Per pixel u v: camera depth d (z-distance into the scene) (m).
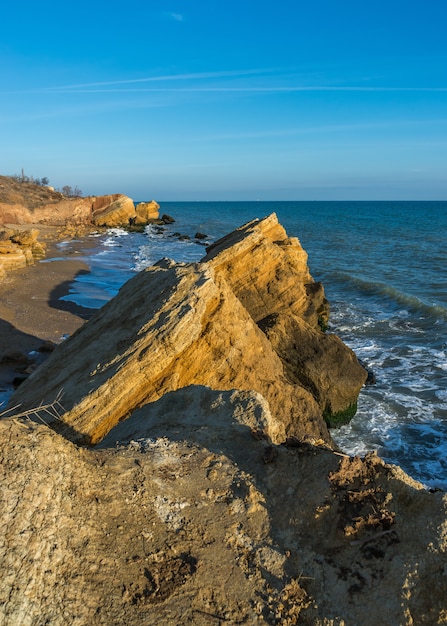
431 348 21.81
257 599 4.14
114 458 5.55
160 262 13.91
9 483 4.24
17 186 89.69
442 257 49.03
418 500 4.50
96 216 85.56
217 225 96.75
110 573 4.12
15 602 3.53
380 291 32.75
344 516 4.66
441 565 3.88
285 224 98.06
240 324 11.73
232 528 4.82
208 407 6.98
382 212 158.75
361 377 15.81
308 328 16.66
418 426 15.40
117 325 11.54
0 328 21.75
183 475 5.50
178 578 4.22
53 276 35.38
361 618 3.83
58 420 9.20
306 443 5.74
